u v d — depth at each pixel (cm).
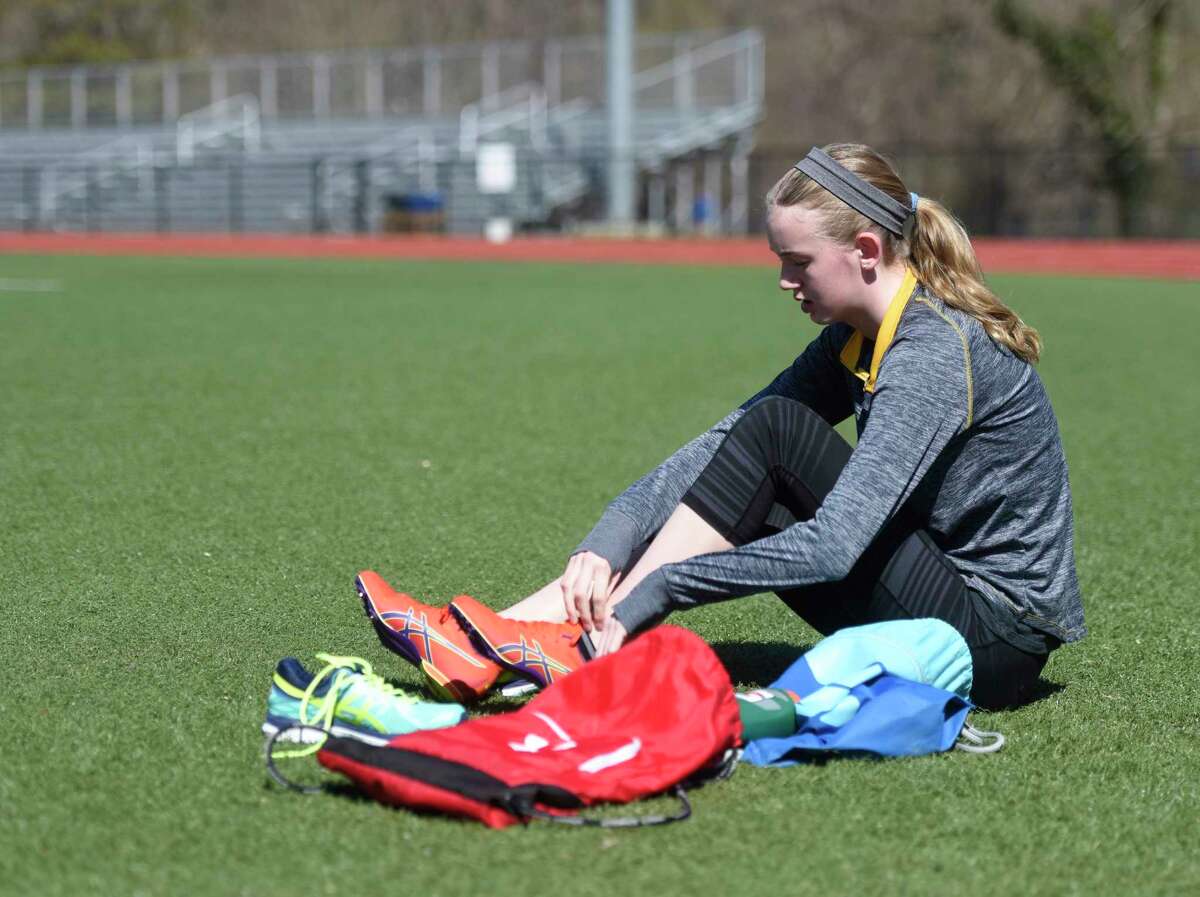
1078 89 9269
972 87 10694
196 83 9525
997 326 746
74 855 618
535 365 2595
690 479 806
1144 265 6166
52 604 1023
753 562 725
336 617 1004
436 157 8612
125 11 14412
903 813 677
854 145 752
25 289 4381
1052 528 784
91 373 2359
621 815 658
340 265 6062
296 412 1992
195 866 609
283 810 661
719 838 642
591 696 711
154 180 9088
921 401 726
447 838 634
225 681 855
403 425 1902
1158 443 1898
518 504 1424
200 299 4041
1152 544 1327
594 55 8625
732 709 702
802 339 3120
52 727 768
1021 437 757
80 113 9762
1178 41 9356
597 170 8444
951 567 777
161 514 1335
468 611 769
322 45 14650
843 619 789
